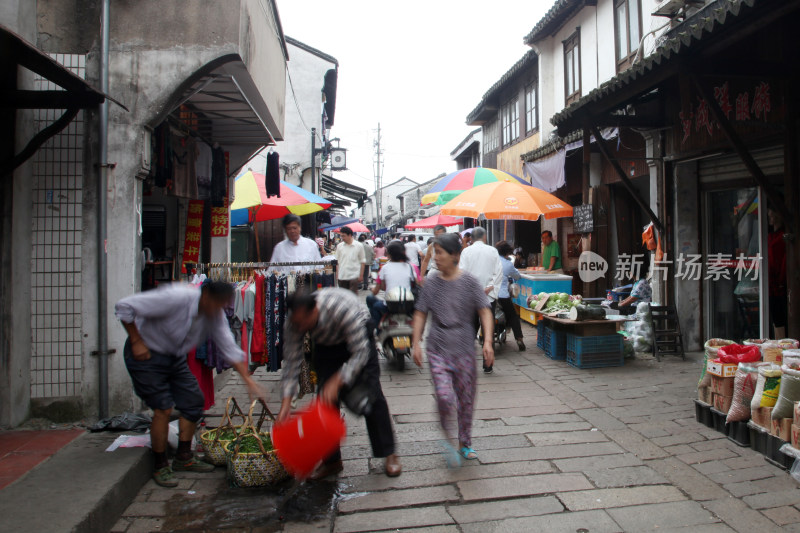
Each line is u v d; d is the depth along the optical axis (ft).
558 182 37.29
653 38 30.60
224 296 12.57
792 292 17.78
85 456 12.67
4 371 14.52
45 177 15.37
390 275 24.09
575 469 13.04
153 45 15.78
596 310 22.80
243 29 16.52
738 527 10.39
